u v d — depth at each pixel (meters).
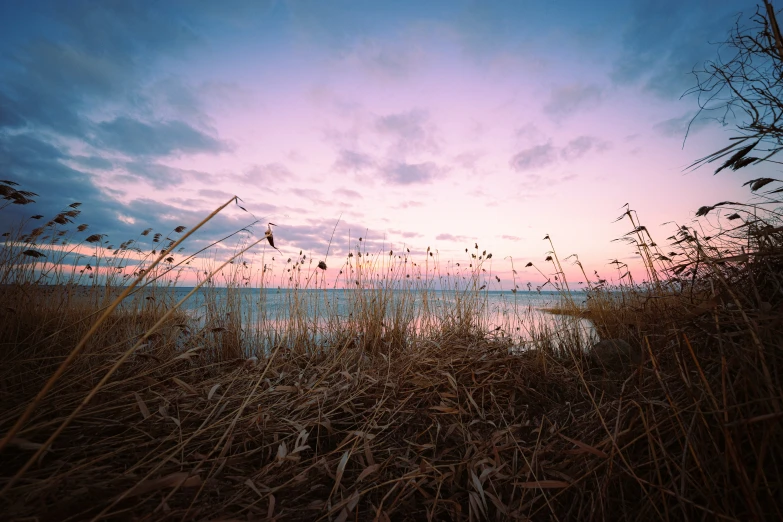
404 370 2.72
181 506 1.27
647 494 1.17
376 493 1.55
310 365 3.19
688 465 1.23
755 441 1.12
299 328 4.42
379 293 4.92
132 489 1.12
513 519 1.35
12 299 3.14
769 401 1.11
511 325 4.65
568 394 2.56
